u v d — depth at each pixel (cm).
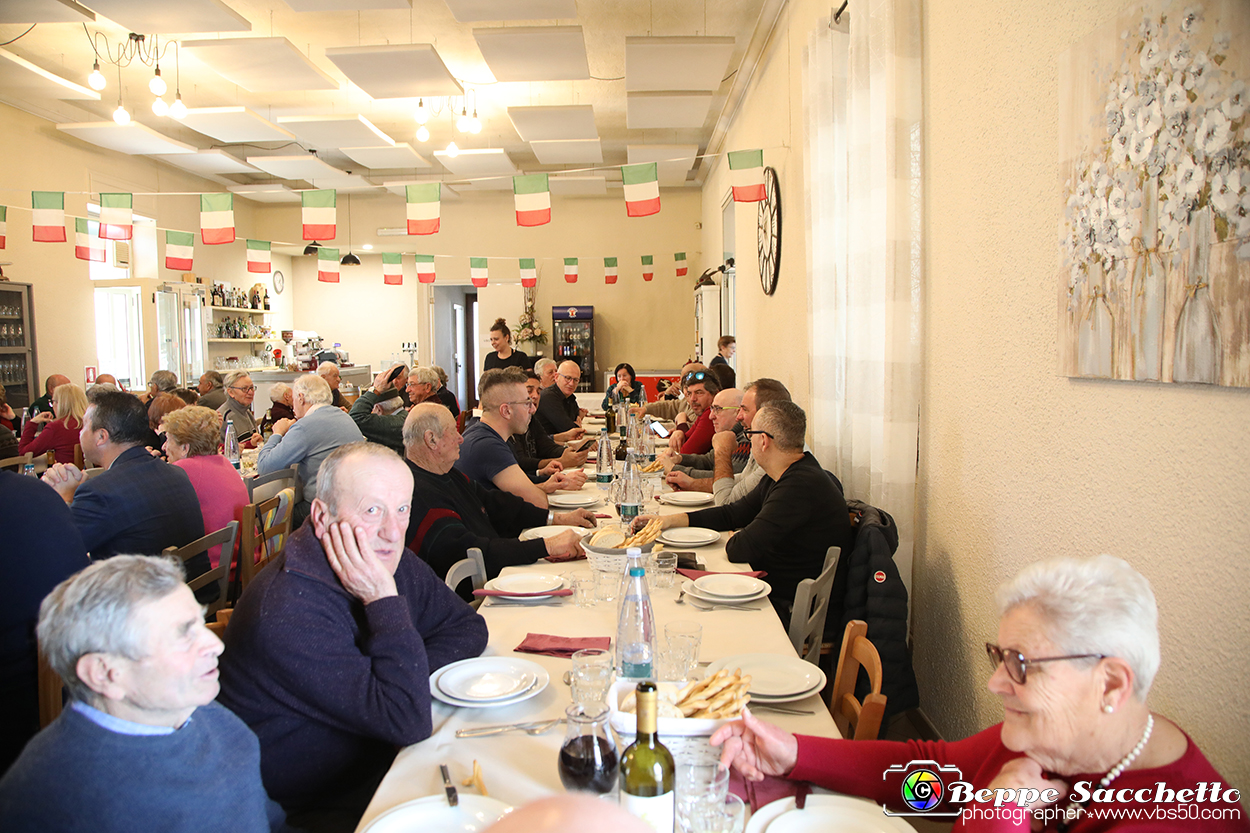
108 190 835
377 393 634
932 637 259
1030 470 187
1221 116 118
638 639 146
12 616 188
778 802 113
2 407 573
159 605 104
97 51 619
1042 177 179
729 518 291
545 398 611
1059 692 94
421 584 171
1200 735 128
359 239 1155
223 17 498
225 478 317
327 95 762
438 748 129
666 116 724
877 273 289
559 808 49
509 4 491
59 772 101
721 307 932
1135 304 141
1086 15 159
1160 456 137
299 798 144
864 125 309
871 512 248
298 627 138
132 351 846
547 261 1163
